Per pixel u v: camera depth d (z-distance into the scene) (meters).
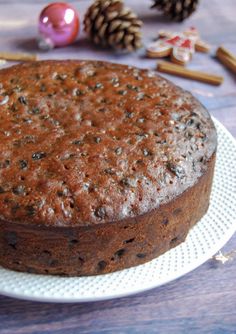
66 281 0.45
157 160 0.47
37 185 0.44
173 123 0.51
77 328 0.44
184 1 0.81
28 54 0.73
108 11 0.75
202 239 0.49
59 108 0.52
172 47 0.76
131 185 0.45
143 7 0.86
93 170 0.46
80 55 0.75
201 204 0.49
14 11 0.83
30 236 0.43
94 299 0.43
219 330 0.44
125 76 0.57
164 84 0.57
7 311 0.45
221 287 0.48
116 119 0.51
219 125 0.60
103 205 0.44
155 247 0.46
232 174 0.55
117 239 0.44
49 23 0.73
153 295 0.47
